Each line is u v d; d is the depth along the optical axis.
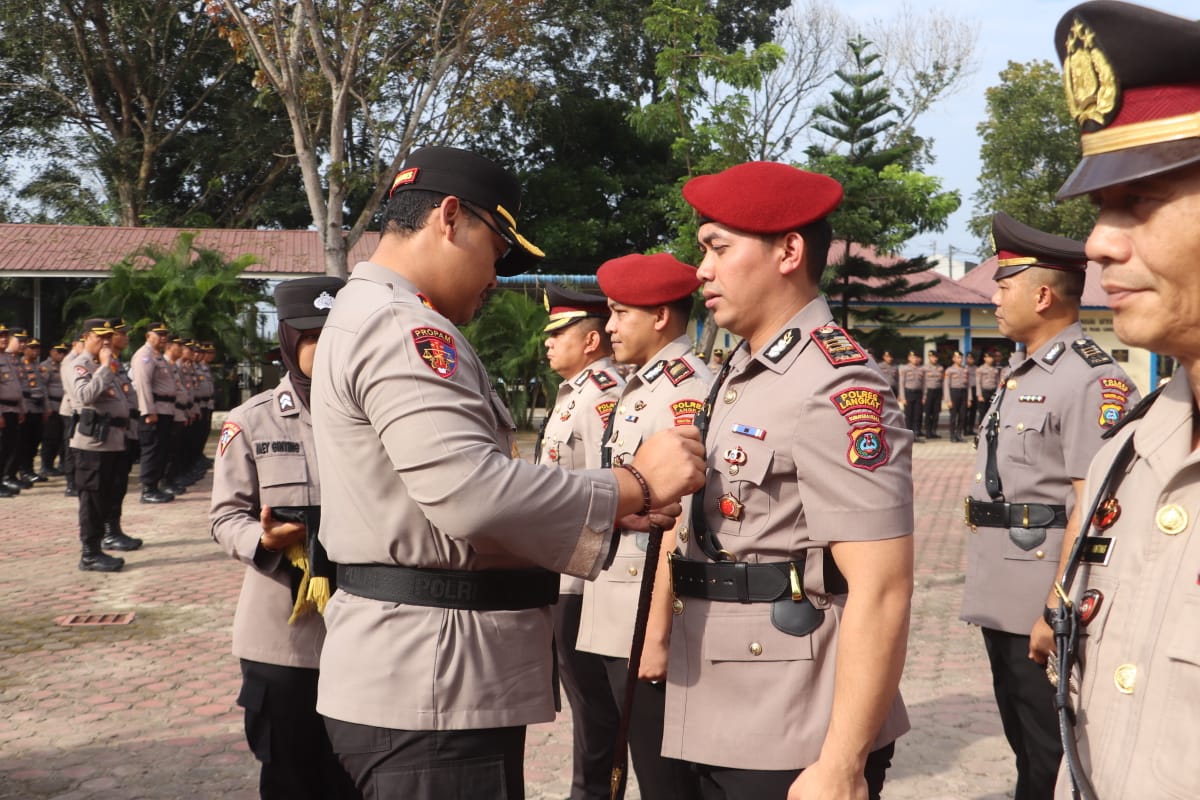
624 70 29.58
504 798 2.02
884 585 1.88
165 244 22.30
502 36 18.25
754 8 30.81
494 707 2.01
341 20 16.92
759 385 2.13
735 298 2.17
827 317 2.16
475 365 2.06
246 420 3.12
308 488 3.03
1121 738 1.25
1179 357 1.27
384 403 1.89
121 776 4.14
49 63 28.88
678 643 2.18
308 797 3.02
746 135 21.03
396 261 2.14
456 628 1.99
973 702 4.92
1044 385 3.36
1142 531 1.30
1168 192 1.19
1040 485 3.29
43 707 4.98
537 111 28.02
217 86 30.14
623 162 30.89
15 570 8.27
